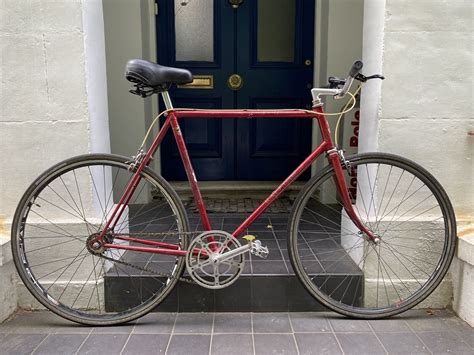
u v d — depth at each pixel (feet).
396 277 6.34
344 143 9.72
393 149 6.12
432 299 6.41
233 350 5.37
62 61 5.92
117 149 9.86
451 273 6.37
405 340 5.58
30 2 5.81
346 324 5.98
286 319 6.12
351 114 9.60
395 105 6.02
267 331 5.81
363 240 6.30
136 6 9.34
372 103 6.29
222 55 10.52
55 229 6.19
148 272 6.33
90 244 5.81
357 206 6.85
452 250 6.00
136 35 9.45
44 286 6.25
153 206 9.75
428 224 6.23
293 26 10.44
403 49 5.89
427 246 6.29
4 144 6.10
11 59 5.91
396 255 6.30
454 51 5.90
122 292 6.32
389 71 5.94
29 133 6.07
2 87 5.98
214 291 6.26
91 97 6.15
